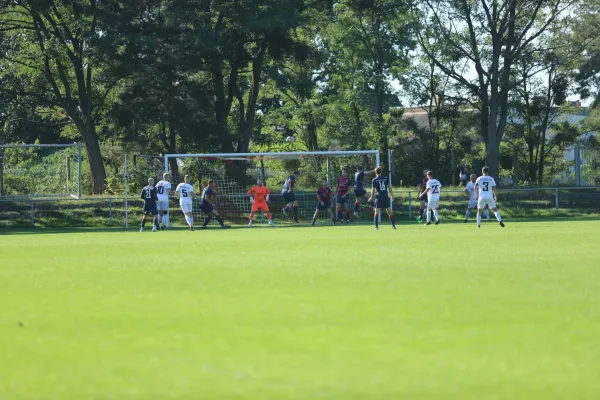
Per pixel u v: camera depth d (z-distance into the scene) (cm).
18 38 16625
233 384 1716
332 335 2234
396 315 2556
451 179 19438
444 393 1631
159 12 15150
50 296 3123
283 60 16675
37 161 14338
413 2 17025
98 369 1867
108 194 15000
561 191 15000
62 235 9438
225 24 15588
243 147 16962
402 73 18538
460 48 16900
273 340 2172
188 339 2202
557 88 19500
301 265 4338
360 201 12188
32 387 1709
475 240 6650
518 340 2153
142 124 16988
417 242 6475
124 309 2755
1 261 5012
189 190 10494
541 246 5762
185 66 14912
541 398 1589
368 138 19738
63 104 16138
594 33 17138
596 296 2966
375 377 1764
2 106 17388
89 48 14638
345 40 18838
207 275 3847
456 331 2281
